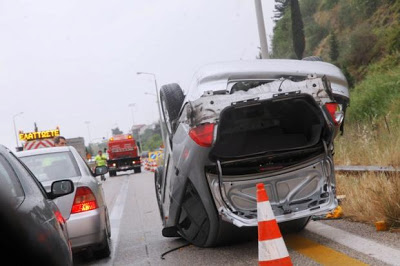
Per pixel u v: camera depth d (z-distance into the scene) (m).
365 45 28.88
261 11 18.11
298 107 6.70
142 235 9.80
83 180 7.77
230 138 6.89
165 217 8.11
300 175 6.57
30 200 4.24
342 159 13.04
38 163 8.30
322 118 6.39
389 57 25.53
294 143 6.87
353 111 20.23
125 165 41.12
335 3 37.97
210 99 6.17
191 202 6.94
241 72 6.81
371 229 7.12
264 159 6.42
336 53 31.47
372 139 13.18
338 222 7.94
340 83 6.95
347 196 8.53
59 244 4.08
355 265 5.58
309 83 6.41
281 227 7.34
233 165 6.46
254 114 6.86
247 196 6.48
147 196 17.98
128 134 42.75
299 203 6.50
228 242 7.36
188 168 6.48
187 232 7.48
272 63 7.06
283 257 5.22
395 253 5.81
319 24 38.84
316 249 6.49
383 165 10.59
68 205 7.41
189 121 6.24
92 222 7.45
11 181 4.43
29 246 3.65
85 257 8.26
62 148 8.80
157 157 37.84
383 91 19.70
